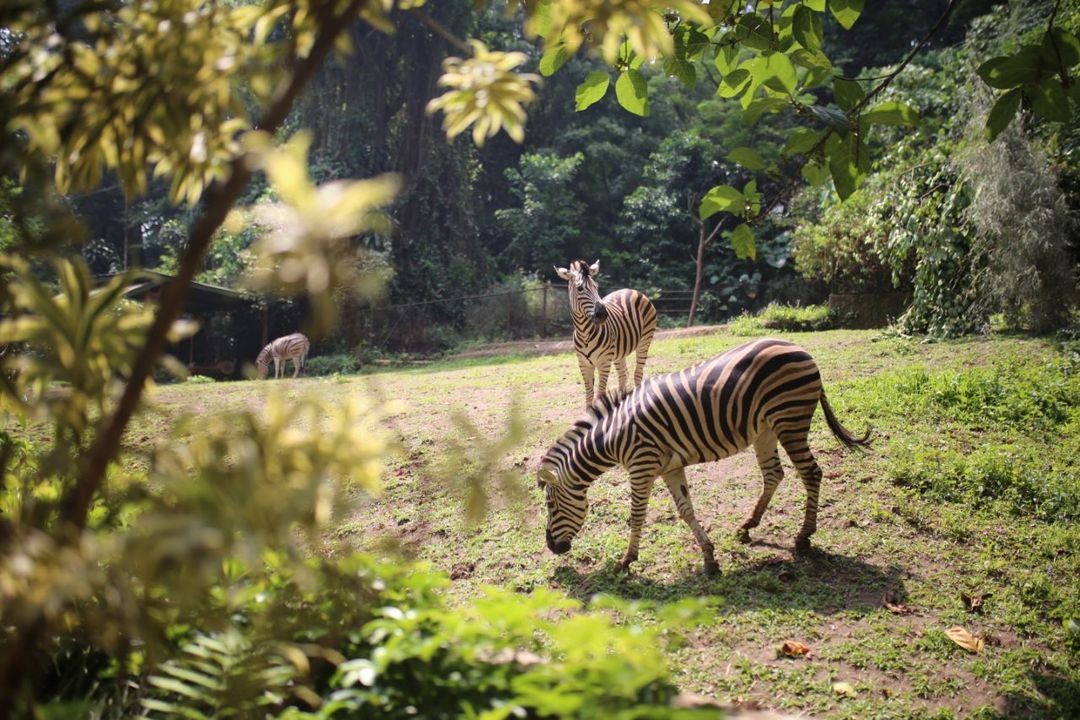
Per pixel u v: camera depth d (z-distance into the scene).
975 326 11.97
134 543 1.39
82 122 1.90
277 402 1.74
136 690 2.08
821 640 4.61
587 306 9.14
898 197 13.17
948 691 4.16
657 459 5.56
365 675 1.83
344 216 1.34
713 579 5.38
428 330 24.92
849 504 6.40
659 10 2.03
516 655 2.10
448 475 1.95
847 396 8.93
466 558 6.00
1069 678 4.31
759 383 5.52
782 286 26.22
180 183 2.07
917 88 18.08
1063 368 9.40
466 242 28.48
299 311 24.20
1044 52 2.81
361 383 13.18
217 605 2.01
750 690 4.12
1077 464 7.04
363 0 1.72
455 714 1.87
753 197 3.21
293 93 1.67
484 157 34.03
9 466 2.44
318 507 1.69
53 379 1.88
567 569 5.70
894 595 5.11
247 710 1.92
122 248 29.98
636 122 35.59
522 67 30.91
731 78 3.11
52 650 2.08
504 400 10.40
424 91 27.22
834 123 2.95
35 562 1.40
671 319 26.62
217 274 22.36
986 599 5.10
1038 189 11.26
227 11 1.86
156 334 1.54
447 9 26.52
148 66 1.81
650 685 1.91
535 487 7.00
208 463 1.57
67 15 1.86
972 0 26.33
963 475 6.74
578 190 32.81
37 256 1.87
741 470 7.26
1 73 1.88
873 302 16.50
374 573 2.21
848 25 3.14
